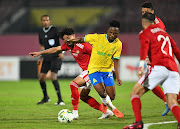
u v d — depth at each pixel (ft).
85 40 71.72
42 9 328.49
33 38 246.88
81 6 331.16
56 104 105.40
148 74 56.65
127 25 273.13
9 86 186.39
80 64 79.41
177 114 54.24
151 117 77.61
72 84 75.46
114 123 69.41
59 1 336.49
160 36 57.21
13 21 314.35
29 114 84.64
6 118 77.82
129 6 297.74
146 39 56.03
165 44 57.26
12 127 65.00
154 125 65.82
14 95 139.23
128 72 217.97
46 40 108.68
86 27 296.10
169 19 274.77
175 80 56.29
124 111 89.40
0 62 232.53
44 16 107.34
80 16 320.91
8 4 330.54
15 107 99.66
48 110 92.48
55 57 105.09
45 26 108.17
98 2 330.54
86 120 74.02
